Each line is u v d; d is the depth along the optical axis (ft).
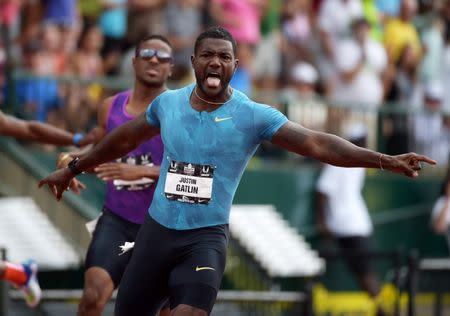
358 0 151.02
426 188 152.25
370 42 151.23
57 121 127.13
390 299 123.13
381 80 153.17
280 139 65.51
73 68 134.31
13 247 119.03
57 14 131.75
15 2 128.67
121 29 139.64
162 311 80.84
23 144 127.44
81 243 122.42
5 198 123.13
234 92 67.05
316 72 149.59
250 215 136.56
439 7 165.07
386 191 149.48
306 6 150.10
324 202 137.80
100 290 78.18
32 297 86.48
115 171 80.02
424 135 152.66
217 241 66.69
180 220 66.80
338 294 139.23
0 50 128.36
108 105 82.99
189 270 65.77
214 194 66.54
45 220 122.93
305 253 136.46
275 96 140.56
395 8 156.87
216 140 66.13
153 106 68.28
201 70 65.62
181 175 66.69
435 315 119.65
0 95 126.00
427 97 157.07
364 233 137.80
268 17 150.00
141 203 80.89
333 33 148.66
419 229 151.53
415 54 158.20
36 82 126.41
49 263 120.26
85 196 127.13
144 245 67.67
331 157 64.23
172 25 139.64
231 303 113.91
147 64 81.66
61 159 80.28
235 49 66.33
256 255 134.21
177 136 66.64
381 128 148.97
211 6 142.41
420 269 119.24
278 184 140.97
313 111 143.02
